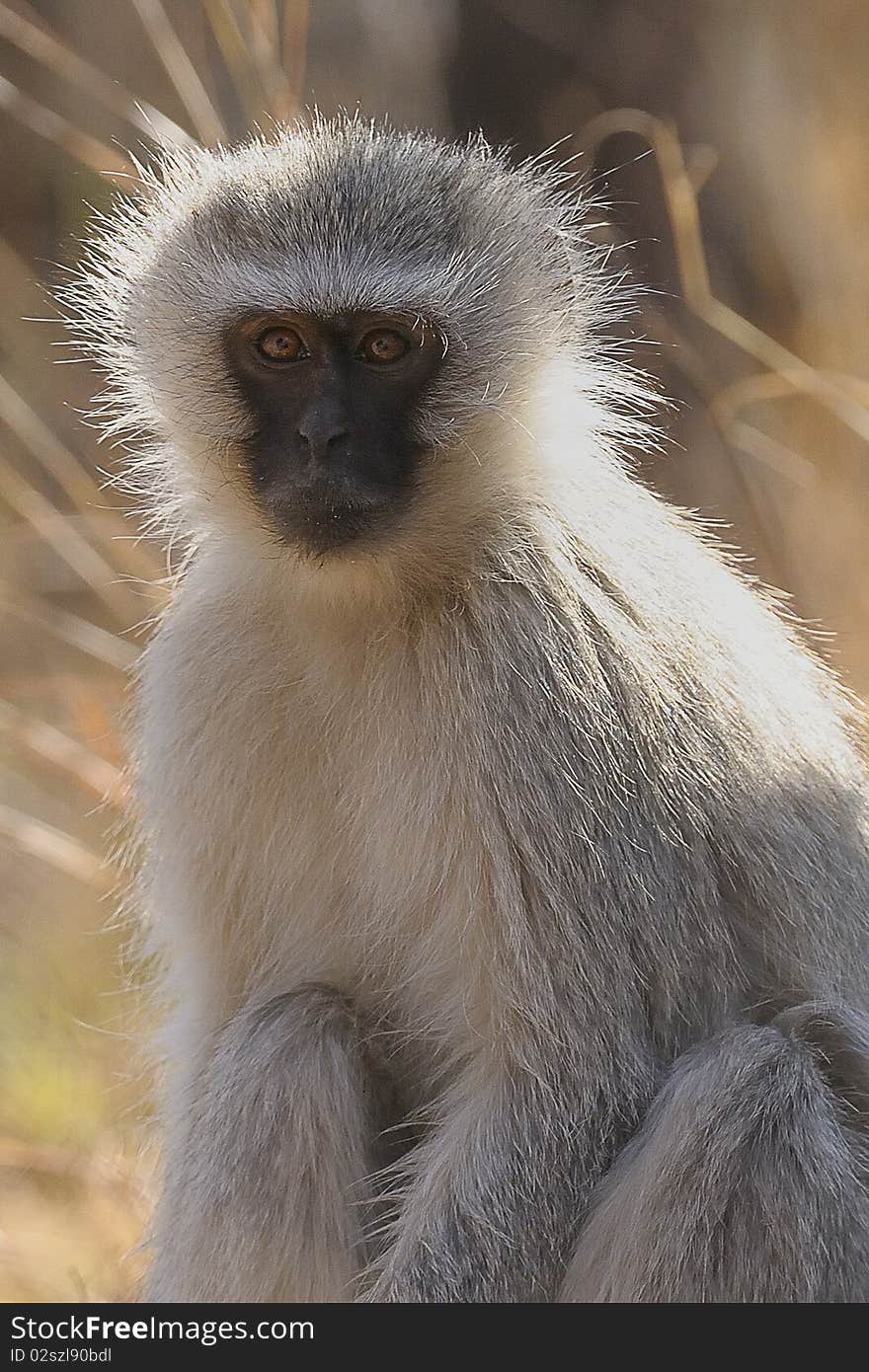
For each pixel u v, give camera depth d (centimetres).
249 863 956
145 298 980
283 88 1410
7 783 1588
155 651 992
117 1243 1205
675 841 892
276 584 938
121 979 1305
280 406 936
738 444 1552
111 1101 1348
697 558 986
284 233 938
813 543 1557
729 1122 841
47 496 1981
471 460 921
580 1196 869
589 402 1023
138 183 1431
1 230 2294
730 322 1662
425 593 916
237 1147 899
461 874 884
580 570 923
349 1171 908
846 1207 838
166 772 964
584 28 2023
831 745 997
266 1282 897
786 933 927
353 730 916
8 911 1541
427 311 923
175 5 1964
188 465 973
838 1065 884
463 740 883
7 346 2112
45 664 1762
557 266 994
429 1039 928
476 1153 873
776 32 1888
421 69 1900
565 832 872
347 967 955
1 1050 1401
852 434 1647
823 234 1736
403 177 968
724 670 943
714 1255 834
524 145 2036
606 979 871
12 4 2083
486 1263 862
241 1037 925
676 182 1495
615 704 894
